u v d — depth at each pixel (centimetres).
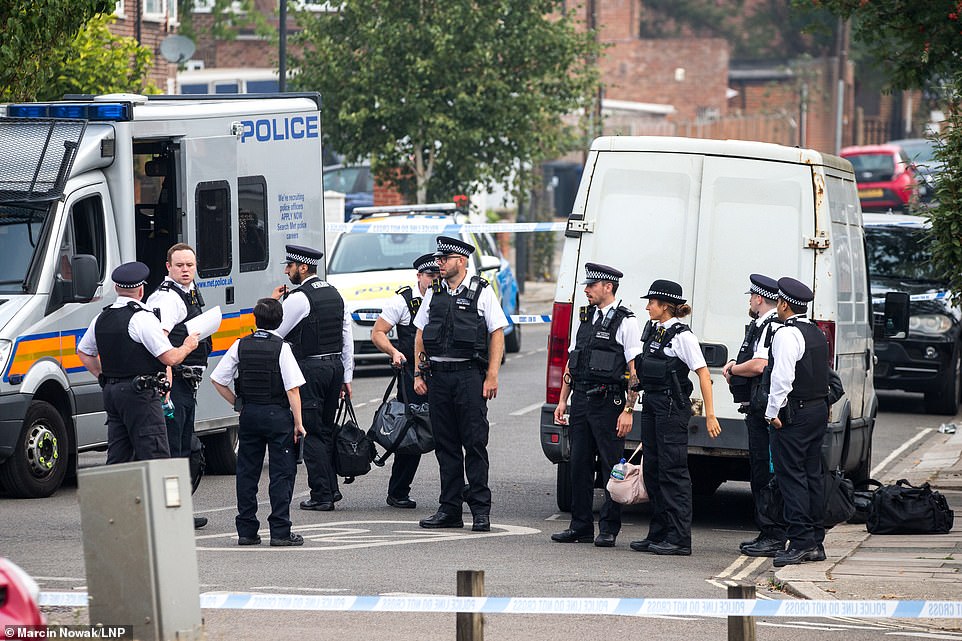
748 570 2983
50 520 3388
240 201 4175
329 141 8762
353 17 8581
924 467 4638
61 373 3731
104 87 6056
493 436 4969
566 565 2969
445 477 3400
